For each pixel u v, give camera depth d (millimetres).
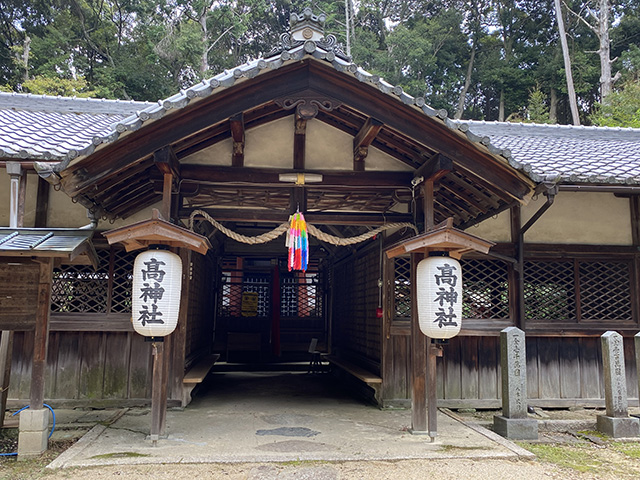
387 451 5301
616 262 8477
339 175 6711
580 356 8336
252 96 5543
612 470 5090
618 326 8305
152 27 24578
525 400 6512
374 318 8945
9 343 6074
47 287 5371
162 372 5664
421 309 5711
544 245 8273
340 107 6316
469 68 29969
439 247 5637
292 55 5238
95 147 4992
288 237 6312
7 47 24953
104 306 7609
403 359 8031
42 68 23750
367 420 6969
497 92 30672
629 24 26156
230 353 14383
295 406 8055
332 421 6879
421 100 5391
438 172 5934
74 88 21781
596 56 27109
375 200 8227
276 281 14586
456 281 5633
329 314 14445
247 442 5629
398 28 27188
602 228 8461
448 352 8219
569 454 5695
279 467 4777
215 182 6598
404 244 5656
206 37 26609
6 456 5156
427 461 5051
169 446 5379
